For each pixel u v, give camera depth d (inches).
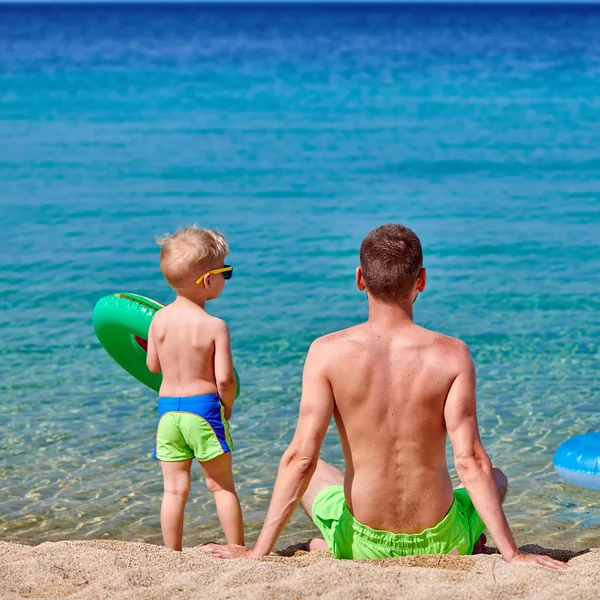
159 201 627.5
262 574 113.4
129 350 193.3
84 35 3016.7
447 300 387.2
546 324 351.3
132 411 261.0
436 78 1594.5
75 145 890.1
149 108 1207.6
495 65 1822.1
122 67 1788.9
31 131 983.0
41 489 209.0
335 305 378.3
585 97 1317.7
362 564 118.0
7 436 240.1
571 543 181.0
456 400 125.1
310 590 107.2
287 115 1154.7
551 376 290.5
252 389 279.7
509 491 206.5
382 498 129.0
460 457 124.3
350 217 576.1
